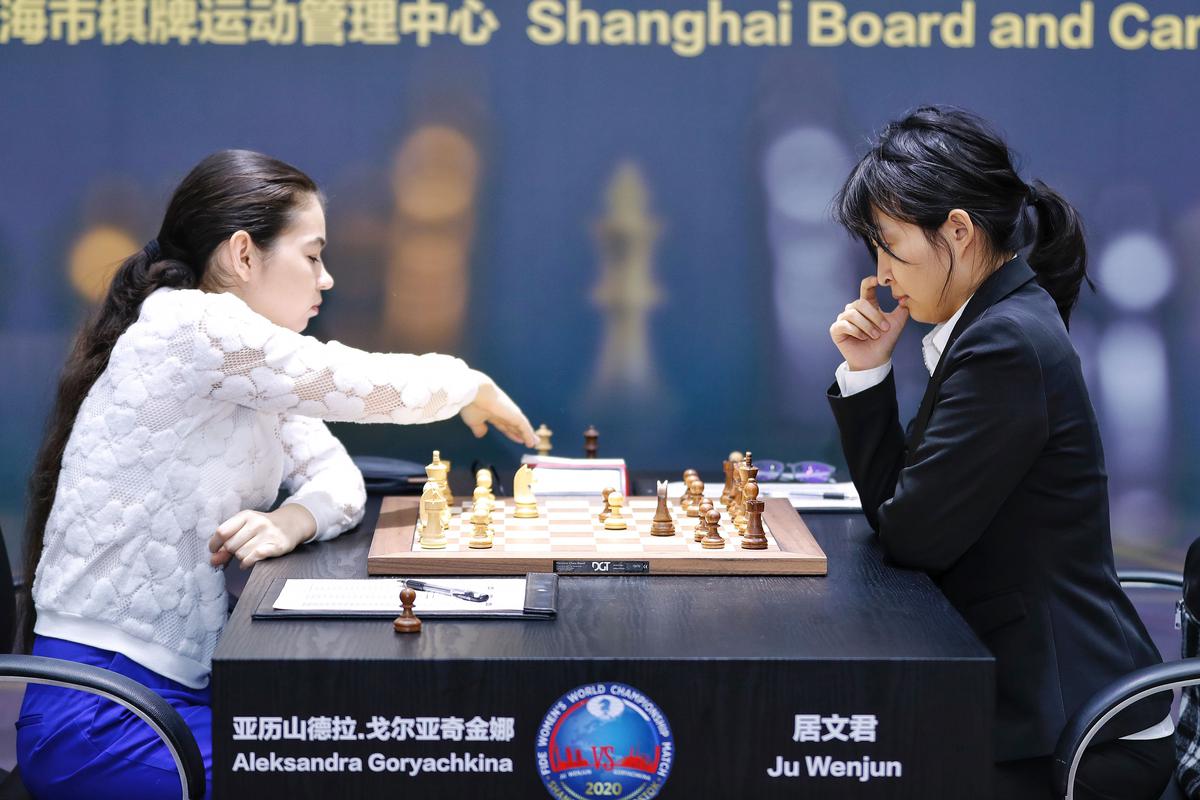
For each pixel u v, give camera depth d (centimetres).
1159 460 343
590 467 282
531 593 203
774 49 332
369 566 218
